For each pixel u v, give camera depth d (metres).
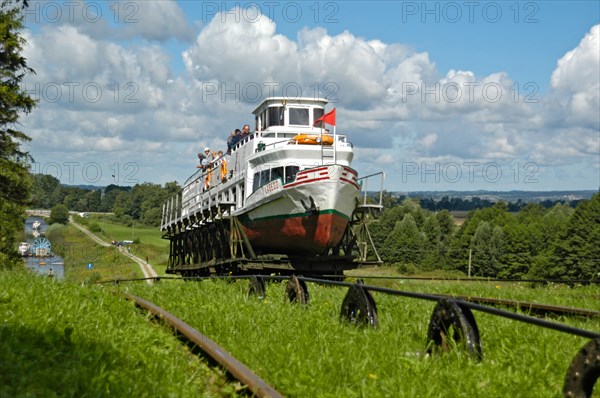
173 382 6.89
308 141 26.34
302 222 24.77
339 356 7.70
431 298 8.20
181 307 12.17
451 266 81.00
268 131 27.86
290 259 25.78
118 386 6.48
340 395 6.38
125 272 81.44
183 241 38.38
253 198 26.69
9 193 42.00
